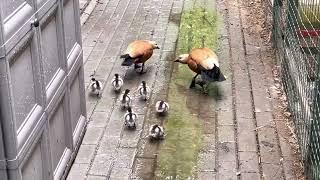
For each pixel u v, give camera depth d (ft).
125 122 23.12
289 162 21.40
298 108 22.63
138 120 23.59
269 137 22.59
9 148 16.65
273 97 25.02
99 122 23.45
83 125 22.39
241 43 29.45
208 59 24.97
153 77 26.45
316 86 19.97
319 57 19.80
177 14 32.63
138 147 22.17
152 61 27.68
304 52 22.49
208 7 33.58
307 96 21.49
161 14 32.63
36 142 17.90
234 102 24.67
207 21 31.86
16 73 16.84
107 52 28.50
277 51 27.68
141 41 26.53
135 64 26.71
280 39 27.20
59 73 19.61
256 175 20.85
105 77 26.43
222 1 34.40
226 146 22.17
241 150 21.97
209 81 24.88
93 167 21.16
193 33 30.45
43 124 18.31
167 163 21.42
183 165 21.31
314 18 23.89
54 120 19.35
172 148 22.12
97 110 24.17
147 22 31.68
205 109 24.25
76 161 21.38
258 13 32.81
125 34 30.32
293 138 22.52
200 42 29.50
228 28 31.04
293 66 24.03
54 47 19.22
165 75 26.61
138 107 24.38
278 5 27.76
